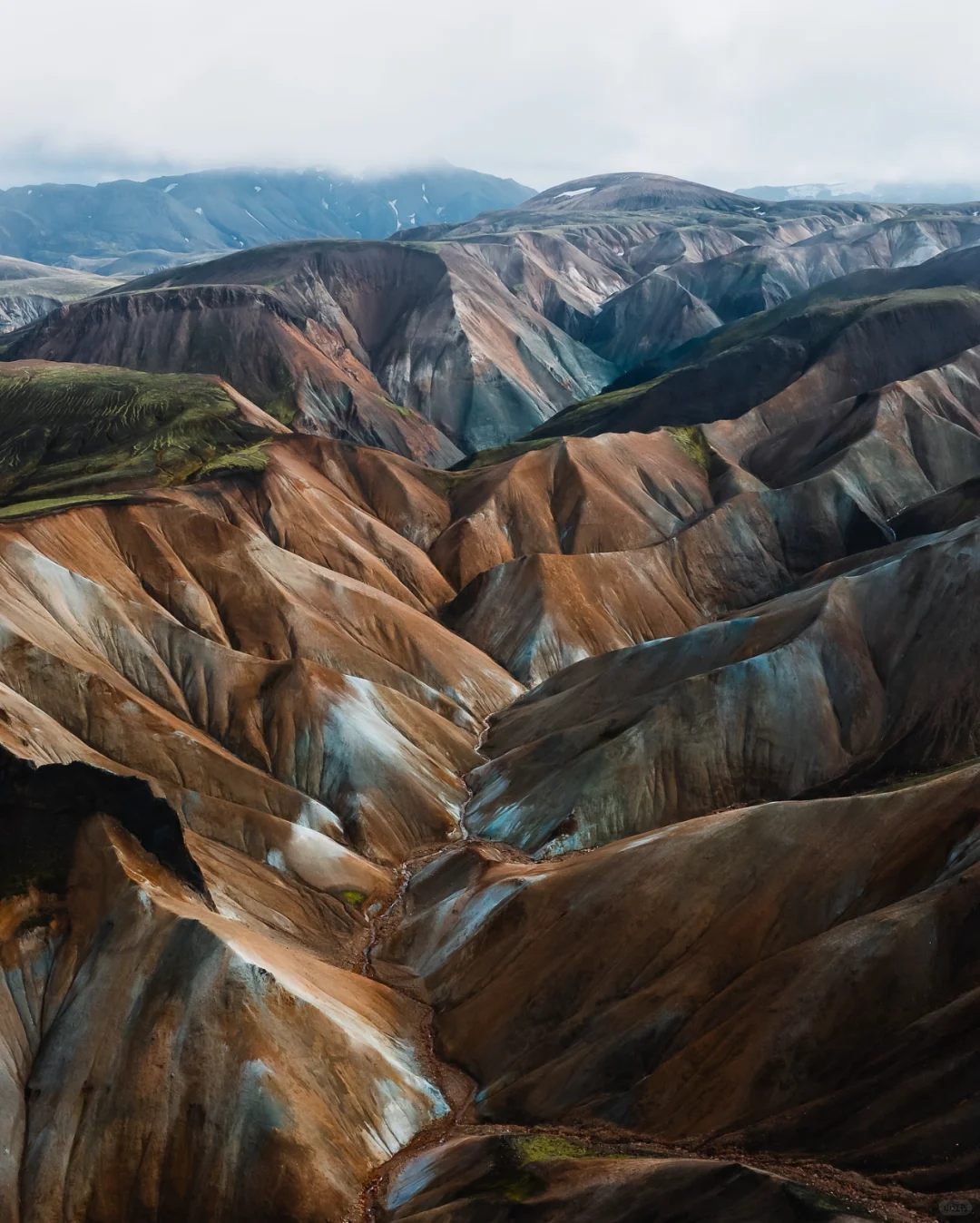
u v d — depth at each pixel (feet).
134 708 240.73
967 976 132.26
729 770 250.37
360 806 248.93
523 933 184.75
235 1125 140.97
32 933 160.04
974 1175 108.78
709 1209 110.42
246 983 151.94
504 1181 127.85
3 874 165.27
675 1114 136.77
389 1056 161.27
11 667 235.20
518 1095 153.69
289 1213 134.72
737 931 161.17
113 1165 138.82
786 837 171.22
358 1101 150.00
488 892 201.67
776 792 248.32
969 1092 117.39
